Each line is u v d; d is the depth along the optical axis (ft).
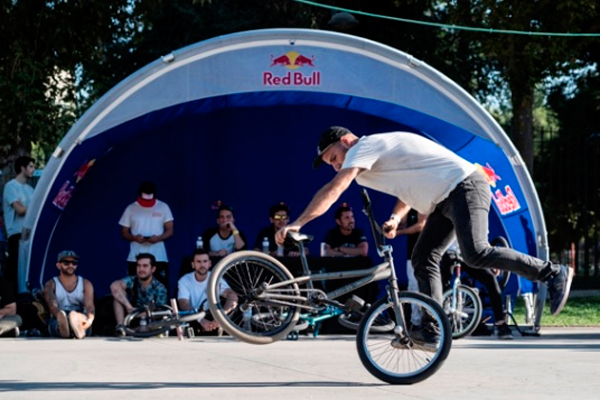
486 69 76.43
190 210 47.06
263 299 21.72
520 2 54.24
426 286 22.18
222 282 25.52
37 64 50.98
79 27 52.44
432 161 21.79
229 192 47.47
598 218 59.06
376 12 67.46
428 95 39.27
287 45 39.06
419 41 69.36
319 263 35.63
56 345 32.45
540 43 54.95
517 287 39.81
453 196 21.62
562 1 53.47
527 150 59.26
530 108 59.26
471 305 36.35
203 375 23.54
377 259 45.98
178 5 74.33
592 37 56.39
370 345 23.36
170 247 46.78
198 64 38.78
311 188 47.62
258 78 38.93
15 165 42.55
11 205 41.88
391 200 46.50
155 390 20.67
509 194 40.11
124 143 46.32
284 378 22.93
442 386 21.26
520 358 27.35
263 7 75.00
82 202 45.91
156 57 76.74
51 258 45.37
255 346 31.83
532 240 40.16
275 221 40.63
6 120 50.70
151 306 35.94
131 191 46.42
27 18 51.11
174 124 46.91
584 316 45.39
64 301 36.55
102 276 45.91
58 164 39.11
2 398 19.40
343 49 39.29
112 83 76.43
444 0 58.23
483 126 39.19
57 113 52.26
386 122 46.19
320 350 30.30
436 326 21.89
